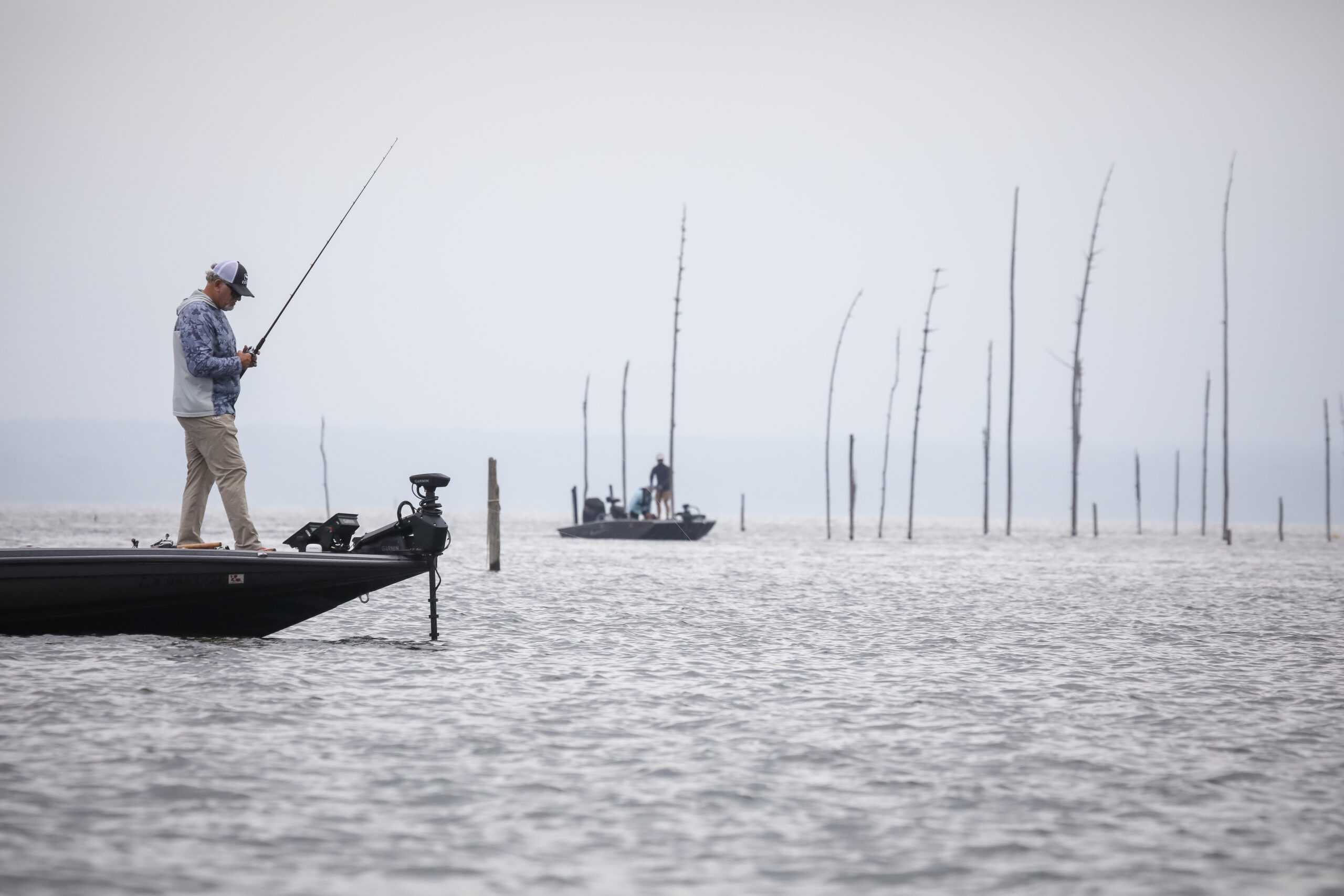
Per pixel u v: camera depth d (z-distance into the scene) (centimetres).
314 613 4709
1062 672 4909
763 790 2936
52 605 4388
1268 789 3012
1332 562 15838
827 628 6531
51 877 2228
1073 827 2677
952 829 2653
